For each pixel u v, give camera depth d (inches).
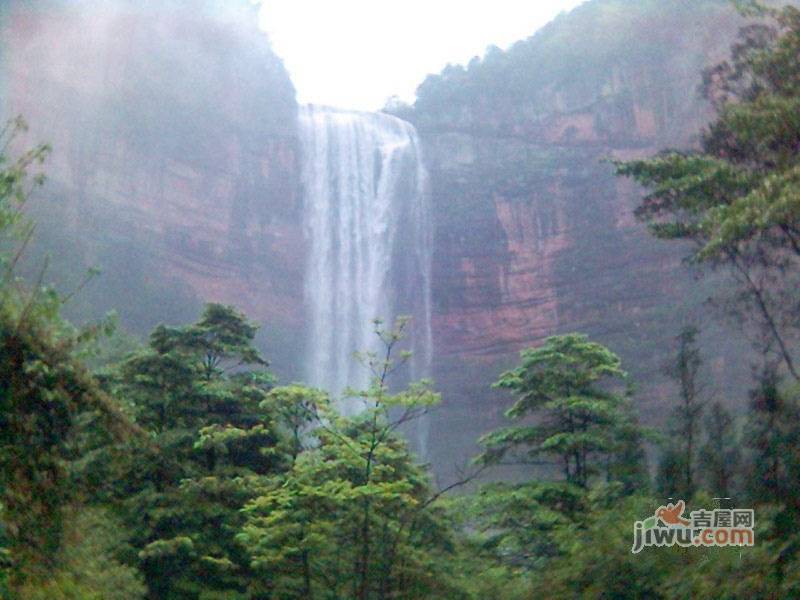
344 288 2480.3
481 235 2434.8
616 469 807.1
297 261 2418.8
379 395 690.8
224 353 882.1
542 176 2383.1
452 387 2367.1
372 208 2549.2
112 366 860.6
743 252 675.4
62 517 492.4
